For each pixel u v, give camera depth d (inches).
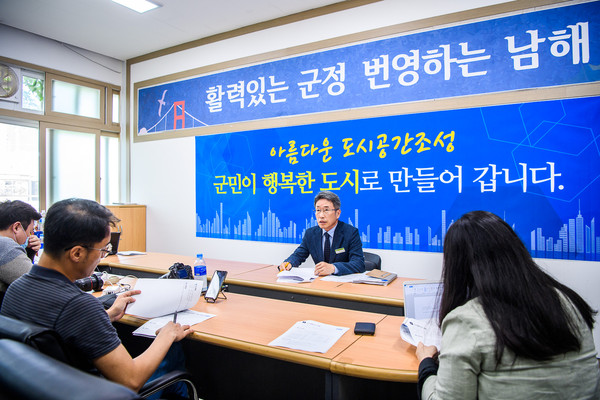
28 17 146.6
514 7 109.4
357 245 106.9
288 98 146.7
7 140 155.4
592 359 34.5
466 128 116.3
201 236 169.5
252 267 109.9
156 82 181.8
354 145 133.8
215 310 67.9
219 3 137.2
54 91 169.9
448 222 119.3
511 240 36.9
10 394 25.7
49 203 168.1
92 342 40.0
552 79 105.3
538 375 32.5
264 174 152.5
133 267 108.3
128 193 192.1
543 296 34.1
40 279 41.5
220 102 163.3
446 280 40.4
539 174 107.0
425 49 121.8
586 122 101.5
